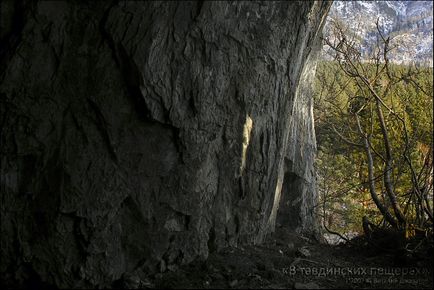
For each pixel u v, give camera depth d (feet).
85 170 12.05
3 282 12.25
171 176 13.21
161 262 13.19
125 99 12.43
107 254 12.32
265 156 15.89
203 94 13.41
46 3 12.27
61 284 12.01
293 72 16.76
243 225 15.62
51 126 12.14
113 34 12.22
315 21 18.04
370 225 20.24
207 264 13.79
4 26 12.60
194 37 13.09
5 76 11.97
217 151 14.35
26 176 12.20
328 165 33.09
